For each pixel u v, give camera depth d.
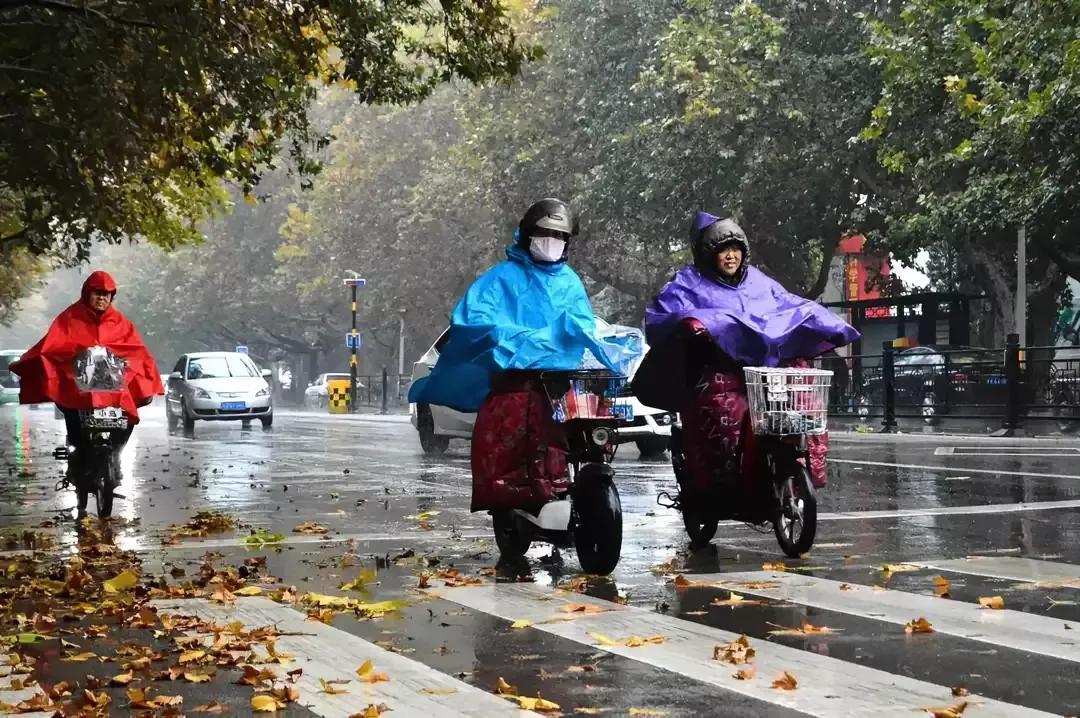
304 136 37.75
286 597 17.36
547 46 102.94
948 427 70.00
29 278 110.81
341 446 60.66
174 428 80.19
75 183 33.19
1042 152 66.00
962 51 67.00
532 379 19.33
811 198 91.31
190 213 52.72
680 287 20.42
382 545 23.33
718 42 83.25
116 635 15.17
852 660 13.09
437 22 36.44
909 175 81.81
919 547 21.84
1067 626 14.73
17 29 29.27
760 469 20.33
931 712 10.93
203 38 29.45
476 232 131.00
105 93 29.17
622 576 18.98
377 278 148.62
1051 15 60.53
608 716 11.09
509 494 19.33
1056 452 48.34
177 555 22.27
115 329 28.64
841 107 83.25
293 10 34.28
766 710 11.16
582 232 106.56
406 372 175.12
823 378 19.72
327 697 11.84
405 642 14.39
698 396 20.38
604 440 19.16
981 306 103.88
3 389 175.62
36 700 11.69
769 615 15.66
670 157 88.19
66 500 34.31
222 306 191.75
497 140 107.88
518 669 12.95
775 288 20.56
